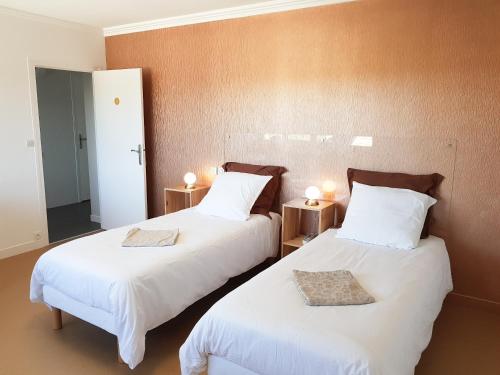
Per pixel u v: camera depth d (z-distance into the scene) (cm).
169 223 329
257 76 384
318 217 366
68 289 244
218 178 382
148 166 484
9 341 261
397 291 210
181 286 254
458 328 284
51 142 612
